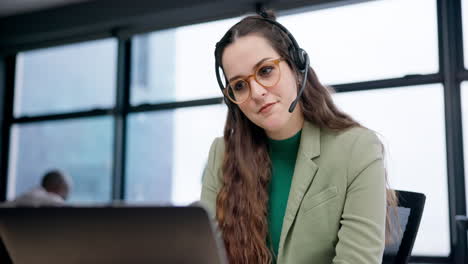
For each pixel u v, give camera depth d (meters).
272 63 0.93
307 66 1.00
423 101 2.90
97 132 4.00
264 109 0.94
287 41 0.98
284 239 0.98
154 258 0.54
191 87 3.63
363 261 0.82
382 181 0.93
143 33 3.87
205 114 3.56
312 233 0.97
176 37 3.77
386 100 2.98
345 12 3.16
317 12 3.26
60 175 3.58
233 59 0.94
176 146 3.66
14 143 4.43
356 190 0.93
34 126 4.31
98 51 4.09
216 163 1.20
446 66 2.86
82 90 4.10
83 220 0.55
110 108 3.91
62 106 4.16
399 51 3.00
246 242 1.04
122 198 3.85
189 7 3.51
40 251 0.58
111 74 4.02
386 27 3.04
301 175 1.01
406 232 1.06
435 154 2.81
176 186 3.62
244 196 1.08
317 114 1.05
